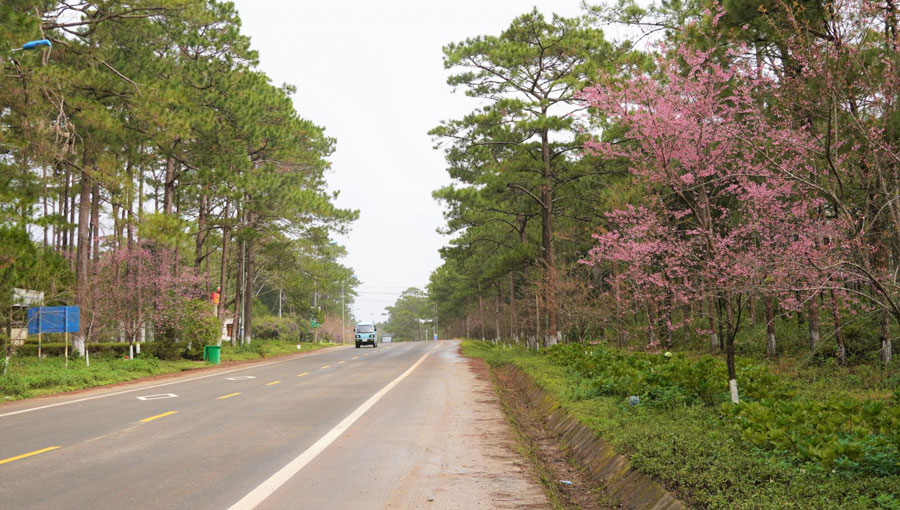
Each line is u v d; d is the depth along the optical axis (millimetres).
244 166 35906
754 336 21547
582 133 28641
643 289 17531
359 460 8688
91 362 27234
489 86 32719
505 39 31906
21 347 27594
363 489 7105
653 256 15766
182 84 32688
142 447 9727
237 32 36438
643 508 6535
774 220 11867
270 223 42656
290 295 74500
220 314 44906
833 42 8500
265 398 16609
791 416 7520
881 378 13680
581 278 31719
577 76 29859
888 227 9438
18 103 24375
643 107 11586
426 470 8086
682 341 28953
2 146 25531
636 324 26219
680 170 12273
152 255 31906
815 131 9867
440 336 198125
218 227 39656
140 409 14641
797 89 9281
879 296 11547
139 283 29969
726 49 12094
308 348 62500
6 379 18781
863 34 8492
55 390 19844
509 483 7422
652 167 11938
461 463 8516
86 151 29547
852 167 9594
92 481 7492
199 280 34531
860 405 7988
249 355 41250
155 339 33375
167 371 27922
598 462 8719
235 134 36750
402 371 26250
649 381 12195
